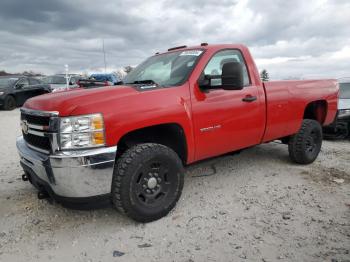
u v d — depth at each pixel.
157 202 3.78
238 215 3.93
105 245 3.38
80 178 3.30
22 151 3.86
